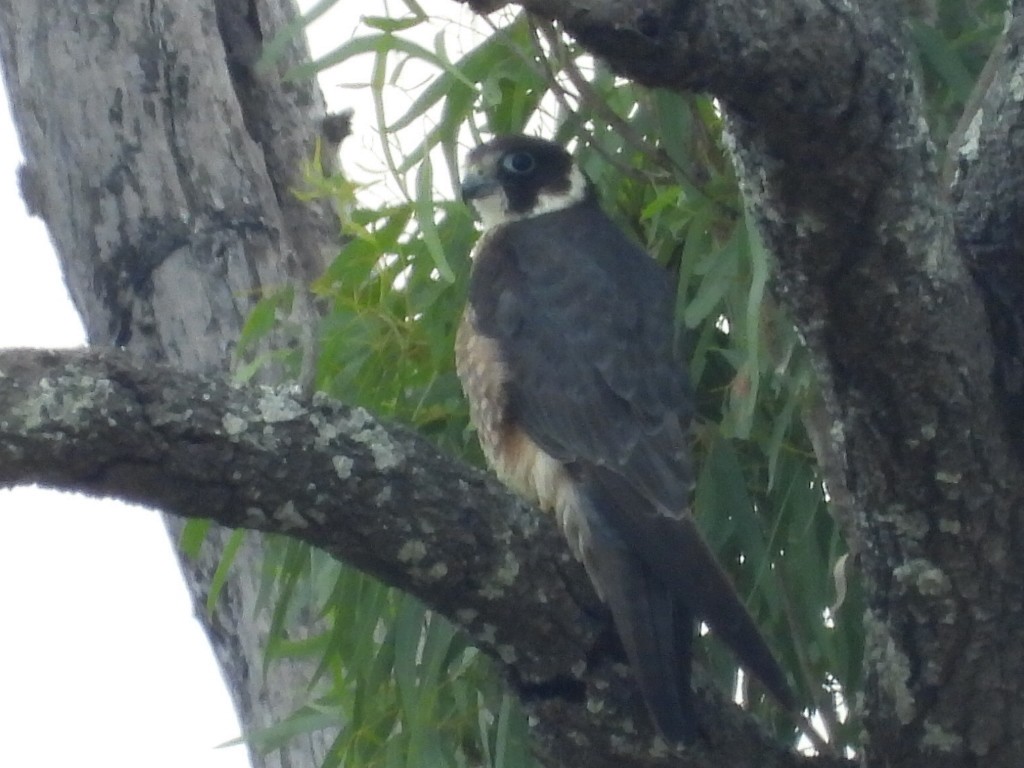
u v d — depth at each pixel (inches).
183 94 388.5
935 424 226.4
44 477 210.5
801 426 297.4
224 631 388.5
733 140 212.2
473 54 282.8
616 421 288.0
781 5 195.0
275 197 390.0
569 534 265.3
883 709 252.2
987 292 232.1
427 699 301.3
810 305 222.4
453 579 235.6
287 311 318.3
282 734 332.8
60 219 391.2
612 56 196.4
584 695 251.8
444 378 316.8
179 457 215.5
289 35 246.4
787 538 301.4
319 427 223.8
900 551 238.1
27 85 394.9
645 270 312.0
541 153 337.4
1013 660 242.8
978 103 248.8
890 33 207.2
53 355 212.2
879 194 210.1
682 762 257.1
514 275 309.3
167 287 379.6
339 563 306.5
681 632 256.1
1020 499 233.3
